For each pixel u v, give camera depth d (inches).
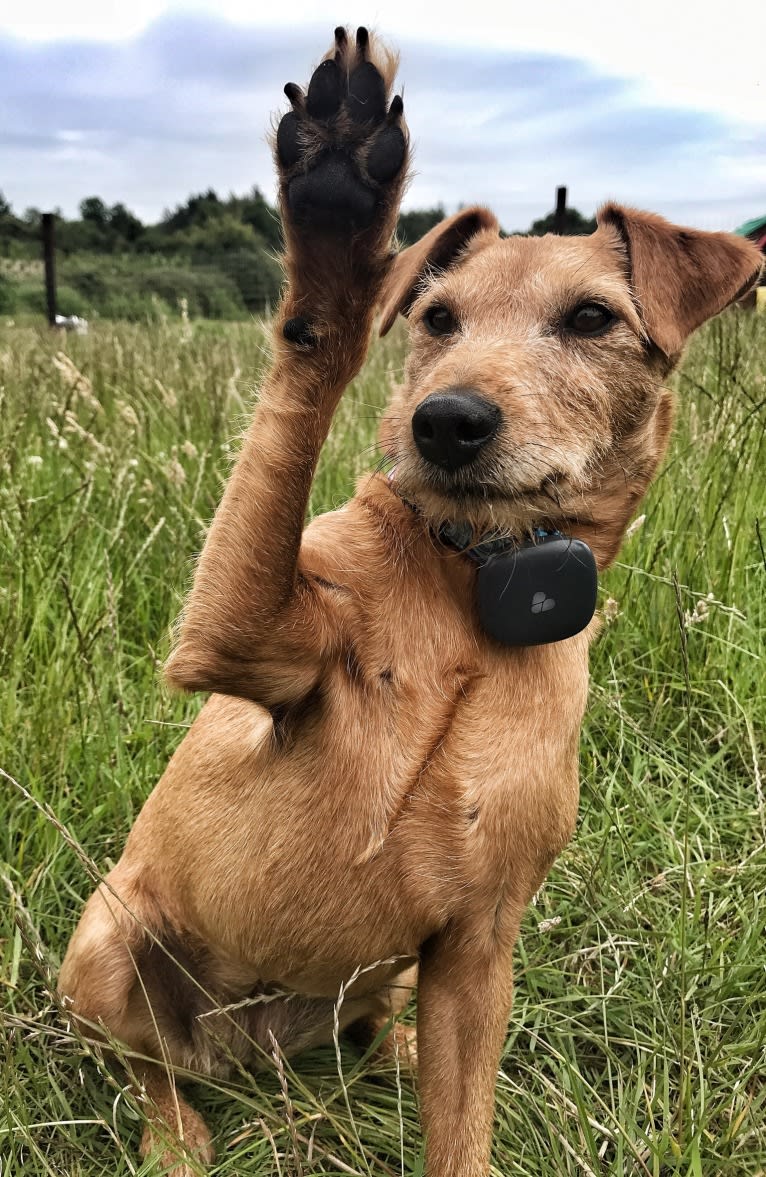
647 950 21.2
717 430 35.2
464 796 14.8
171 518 33.5
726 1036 18.9
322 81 11.8
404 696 14.9
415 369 18.3
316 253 12.7
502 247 18.9
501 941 15.8
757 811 24.3
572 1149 16.1
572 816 16.5
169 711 25.1
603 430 17.3
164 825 17.9
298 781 15.3
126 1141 17.2
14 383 47.2
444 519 15.1
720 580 31.1
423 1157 16.7
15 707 24.1
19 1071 17.6
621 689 29.4
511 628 15.0
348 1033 21.0
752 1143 17.7
